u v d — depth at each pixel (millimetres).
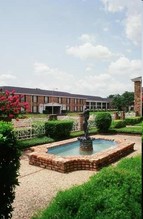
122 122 22234
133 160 5941
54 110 67500
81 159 8656
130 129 19609
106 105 96938
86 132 11516
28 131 14703
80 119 19812
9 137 3779
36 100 62156
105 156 9078
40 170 8508
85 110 11570
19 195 6059
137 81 33000
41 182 7156
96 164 8469
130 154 11320
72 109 73688
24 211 5121
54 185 6887
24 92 60094
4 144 3639
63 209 3576
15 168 3818
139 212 3316
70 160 8430
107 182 3945
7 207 3799
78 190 3848
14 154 3816
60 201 3709
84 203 3502
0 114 11914
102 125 19188
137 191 3666
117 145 11688
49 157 8836
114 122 21297
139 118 27938
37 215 4492
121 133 19031
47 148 11047
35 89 70125
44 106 63906
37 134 15258
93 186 3857
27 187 6691
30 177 7668
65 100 71062
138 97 32875
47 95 64875
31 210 5172
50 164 8594
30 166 9031
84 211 3344
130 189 3738
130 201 3494
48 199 5805
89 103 88188
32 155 9203
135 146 13430
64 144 12180
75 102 75062
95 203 3451
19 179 7430
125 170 4488
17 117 12883
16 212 5062
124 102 86875
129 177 4012
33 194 6141
